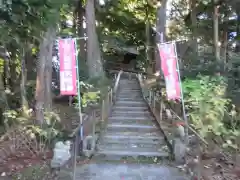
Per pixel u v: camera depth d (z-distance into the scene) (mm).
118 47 21531
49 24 2814
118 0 17391
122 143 7035
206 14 13930
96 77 11422
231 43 13039
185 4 16312
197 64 10758
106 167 5570
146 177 5070
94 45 13062
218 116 6566
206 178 4867
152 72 17969
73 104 10984
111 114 9469
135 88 13781
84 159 5969
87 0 13219
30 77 10836
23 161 5750
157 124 8383
